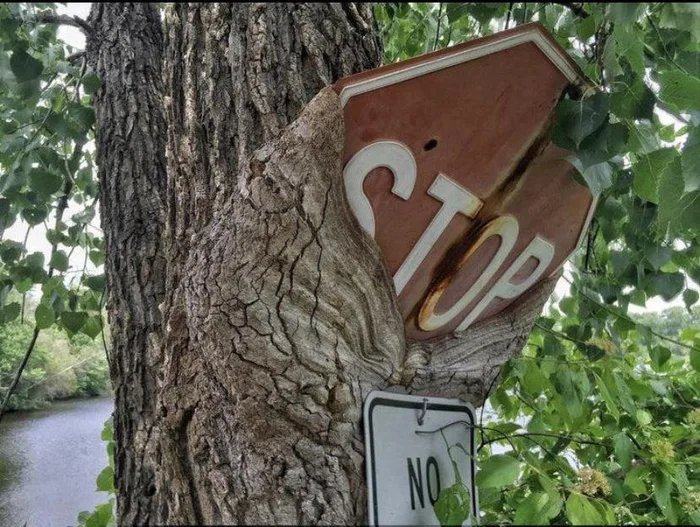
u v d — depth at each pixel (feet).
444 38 7.20
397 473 2.96
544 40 2.78
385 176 2.80
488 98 2.81
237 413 2.72
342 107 2.62
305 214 2.70
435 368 3.31
